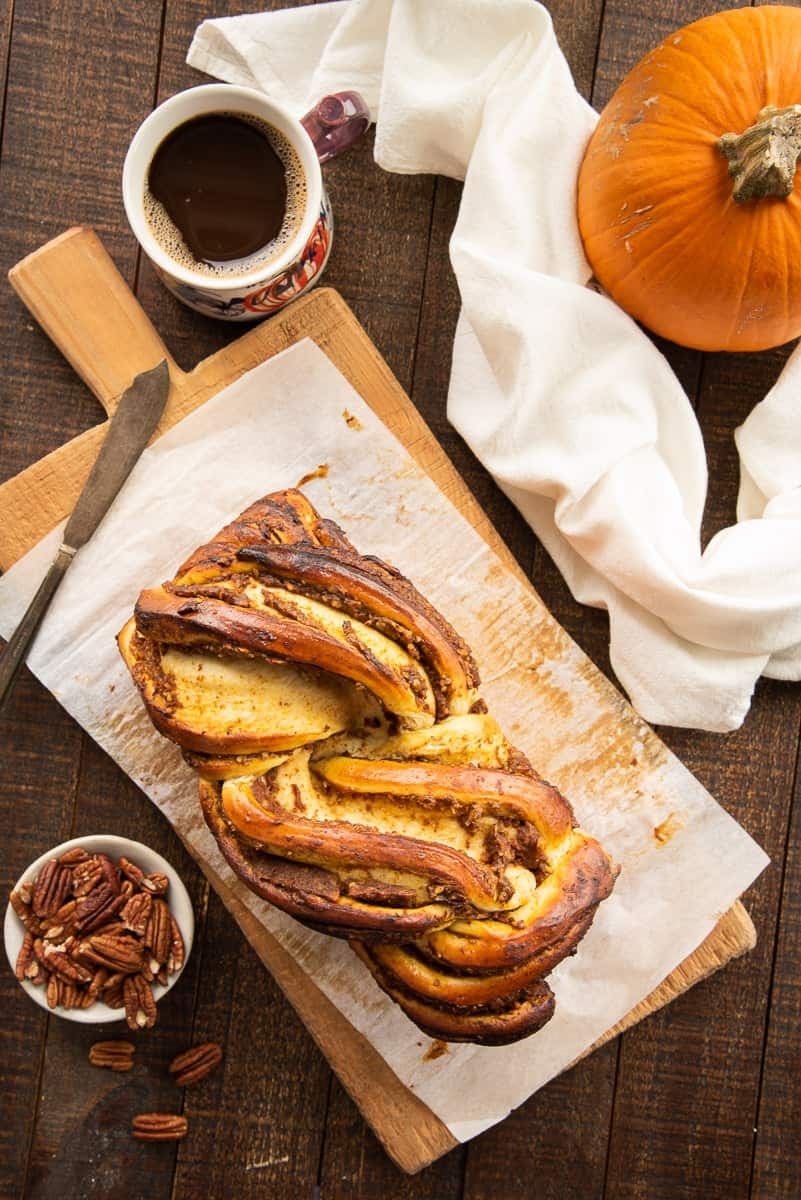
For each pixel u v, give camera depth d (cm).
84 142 82
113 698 79
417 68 79
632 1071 83
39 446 82
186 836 79
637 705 80
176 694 69
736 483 83
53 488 80
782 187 72
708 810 80
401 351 82
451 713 70
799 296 76
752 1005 83
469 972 70
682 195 74
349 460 80
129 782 82
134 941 78
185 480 80
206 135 75
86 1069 82
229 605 69
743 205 74
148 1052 83
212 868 79
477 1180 83
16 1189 82
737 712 80
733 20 75
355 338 80
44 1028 82
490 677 80
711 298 76
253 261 77
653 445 80
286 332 80
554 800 69
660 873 80
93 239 80
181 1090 83
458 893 67
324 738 70
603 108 82
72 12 81
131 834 82
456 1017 71
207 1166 82
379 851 67
